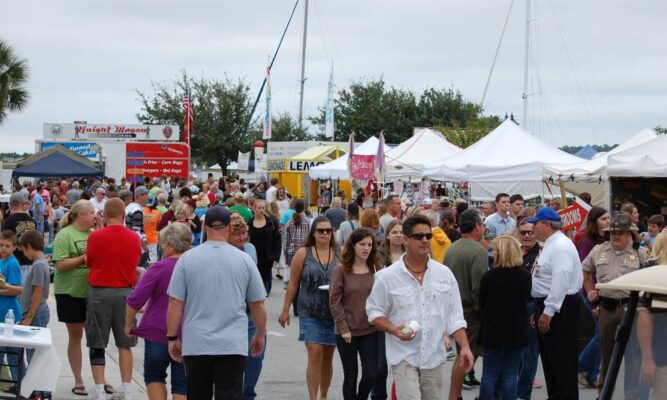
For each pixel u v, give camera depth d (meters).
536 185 25.30
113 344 12.98
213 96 61.44
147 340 7.85
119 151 44.97
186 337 6.72
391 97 66.44
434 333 7.07
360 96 66.00
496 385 9.31
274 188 25.67
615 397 4.56
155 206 20.27
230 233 8.50
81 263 9.44
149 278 7.83
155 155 43.34
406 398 6.98
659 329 4.51
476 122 53.19
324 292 8.93
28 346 7.61
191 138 60.84
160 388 7.92
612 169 16.88
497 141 22.81
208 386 6.80
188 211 17.11
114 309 9.11
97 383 9.23
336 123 66.19
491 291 8.52
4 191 37.78
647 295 4.54
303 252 9.12
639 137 22.27
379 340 8.49
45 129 51.03
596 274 9.83
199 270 6.75
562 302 9.10
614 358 4.58
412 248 7.07
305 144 43.78
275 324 14.88
